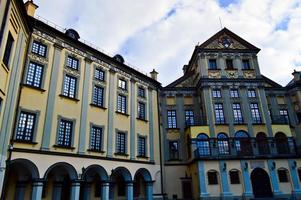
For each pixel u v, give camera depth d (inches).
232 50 1332.4
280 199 1000.9
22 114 693.3
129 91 1083.3
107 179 864.9
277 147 1155.9
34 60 754.8
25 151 667.4
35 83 746.8
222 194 1015.0
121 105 1028.5
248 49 1339.8
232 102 1235.2
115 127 962.7
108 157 893.8
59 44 842.8
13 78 630.5
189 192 1145.4
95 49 954.1
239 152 1139.9
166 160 1200.8
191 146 1136.8
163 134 1245.7
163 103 1305.4
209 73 1280.8
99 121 906.7
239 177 1055.0
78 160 794.8
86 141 841.5
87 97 888.3
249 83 1273.4
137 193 1033.5
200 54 1320.1
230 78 1272.1
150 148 1106.7
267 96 1362.0
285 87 1375.5
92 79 928.9
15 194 681.0
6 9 542.0
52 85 786.2
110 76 1007.0
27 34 738.2
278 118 1301.7
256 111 1229.7
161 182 1101.1
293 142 1157.1
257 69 1300.4
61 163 745.0
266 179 1069.1
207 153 1127.6
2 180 585.6
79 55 906.1
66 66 848.3
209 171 1052.5
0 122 567.2
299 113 1323.8
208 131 1166.3
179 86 1365.7
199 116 1293.1
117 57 1092.5
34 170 679.7
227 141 1158.3
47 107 753.6
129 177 957.2
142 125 1102.4
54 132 756.0
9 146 629.3
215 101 1229.1
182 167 1192.2
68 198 806.5
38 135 711.7
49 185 762.2
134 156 1009.5
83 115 855.1
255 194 1042.1
